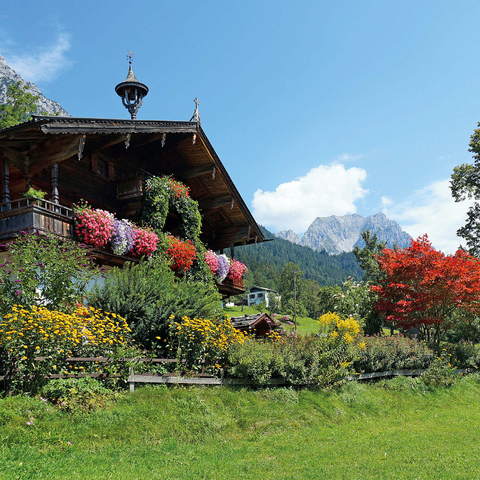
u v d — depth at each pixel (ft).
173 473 20.33
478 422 36.24
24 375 25.89
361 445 27.09
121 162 53.36
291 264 371.97
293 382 37.96
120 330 32.48
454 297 59.47
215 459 23.16
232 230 71.00
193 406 29.63
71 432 23.26
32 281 28.96
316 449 26.02
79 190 47.42
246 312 291.17
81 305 32.86
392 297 65.87
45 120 35.35
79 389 26.73
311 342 42.60
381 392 45.16
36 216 35.70
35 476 17.85
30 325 25.55
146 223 50.37
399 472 21.42
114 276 36.91
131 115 59.57
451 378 53.67
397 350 52.80
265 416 31.71
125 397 28.45
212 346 35.81
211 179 61.57
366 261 140.46
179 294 38.75
